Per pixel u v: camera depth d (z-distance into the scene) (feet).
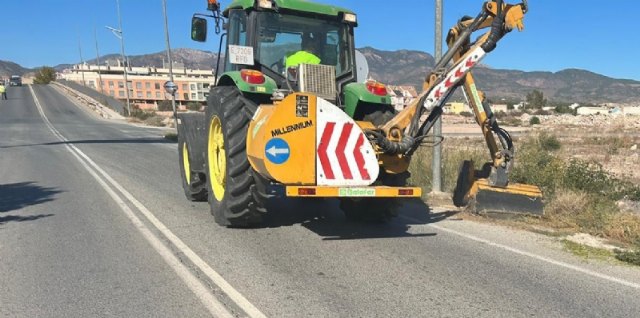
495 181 21.30
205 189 24.99
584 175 27.68
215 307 12.49
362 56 22.68
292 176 16.76
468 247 17.92
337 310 12.37
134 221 21.24
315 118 16.87
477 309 12.57
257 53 20.26
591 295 13.62
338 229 20.27
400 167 18.97
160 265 15.57
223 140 19.51
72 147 56.13
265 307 12.51
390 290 13.71
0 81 367.04
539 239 19.07
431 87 19.06
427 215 23.22
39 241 18.19
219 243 17.97
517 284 14.33
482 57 18.85
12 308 12.42
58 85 294.66
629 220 20.45
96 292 13.43
